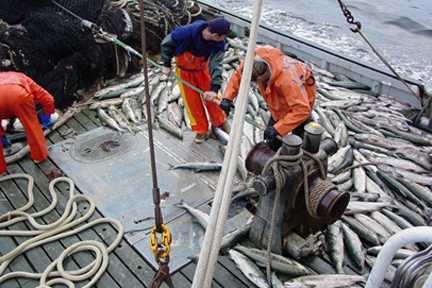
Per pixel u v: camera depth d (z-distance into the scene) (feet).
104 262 11.83
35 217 13.30
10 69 17.29
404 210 13.84
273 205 11.25
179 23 23.29
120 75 20.83
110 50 19.98
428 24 31.91
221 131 16.87
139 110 18.44
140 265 11.95
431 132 17.99
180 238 12.72
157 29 22.18
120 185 14.58
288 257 12.21
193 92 15.48
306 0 36.37
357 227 13.09
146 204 13.85
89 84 19.88
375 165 15.72
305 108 11.71
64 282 11.29
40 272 11.66
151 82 20.15
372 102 19.54
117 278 11.60
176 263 11.98
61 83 18.20
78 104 18.89
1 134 14.24
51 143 16.57
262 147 11.72
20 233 12.66
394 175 15.25
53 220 13.29
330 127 17.79
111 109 18.44
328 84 20.68
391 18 33.12
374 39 29.27
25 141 16.53
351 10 34.55
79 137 16.92
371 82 20.49
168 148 16.42
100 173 15.08
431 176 15.43
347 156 15.96
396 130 17.76
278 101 12.53
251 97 19.33
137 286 11.38
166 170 15.28
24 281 11.46
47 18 18.45
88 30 18.88
